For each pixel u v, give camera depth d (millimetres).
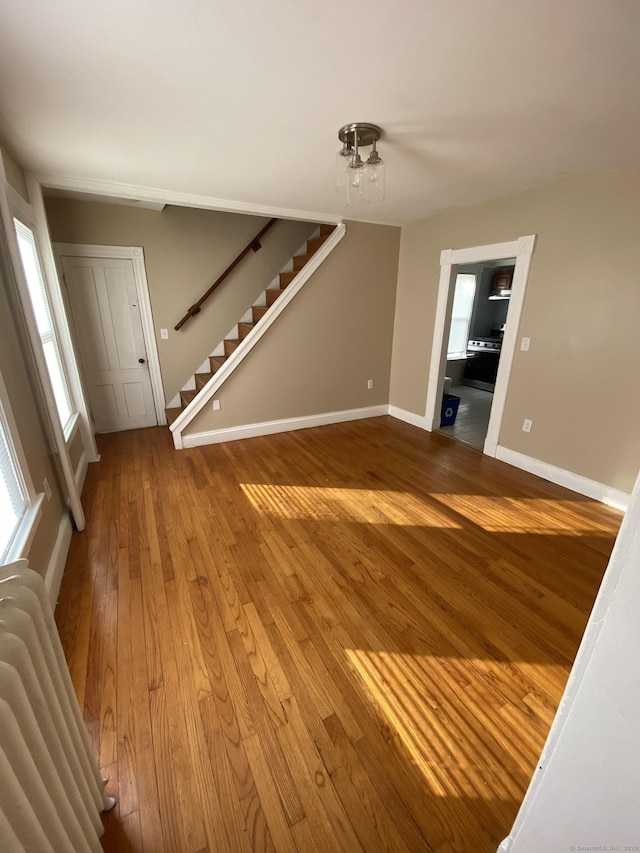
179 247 4211
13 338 1945
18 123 1879
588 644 619
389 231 4297
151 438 4152
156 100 1673
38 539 1790
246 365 3975
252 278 4668
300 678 1509
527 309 3166
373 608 1856
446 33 1251
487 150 2191
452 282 3885
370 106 1720
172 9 1151
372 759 1244
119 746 1269
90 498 2867
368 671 1542
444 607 1868
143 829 1075
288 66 1434
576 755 665
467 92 1600
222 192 3072
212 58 1391
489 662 1588
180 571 2104
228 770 1209
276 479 3188
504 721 1367
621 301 2584
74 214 3703
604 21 1187
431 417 4375
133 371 4344
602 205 2590
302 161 2400
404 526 2535
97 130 1966
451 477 3238
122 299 4105
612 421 2736
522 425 3355
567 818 708
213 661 1576
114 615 1806
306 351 4258
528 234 3068
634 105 1674
